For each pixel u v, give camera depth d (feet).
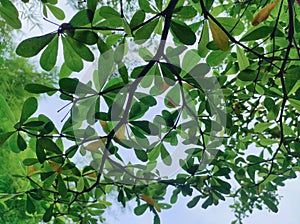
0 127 3.59
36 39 2.27
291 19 2.80
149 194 3.30
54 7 2.72
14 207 3.76
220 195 3.65
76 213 3.75
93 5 2.32
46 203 3.81
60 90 2.43
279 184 4.05
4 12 2.29
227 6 3.44
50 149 2.74
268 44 3.35
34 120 2.82
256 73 2.80
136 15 2.43
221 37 2.44
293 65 2.91
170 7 2.38
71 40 2.32
